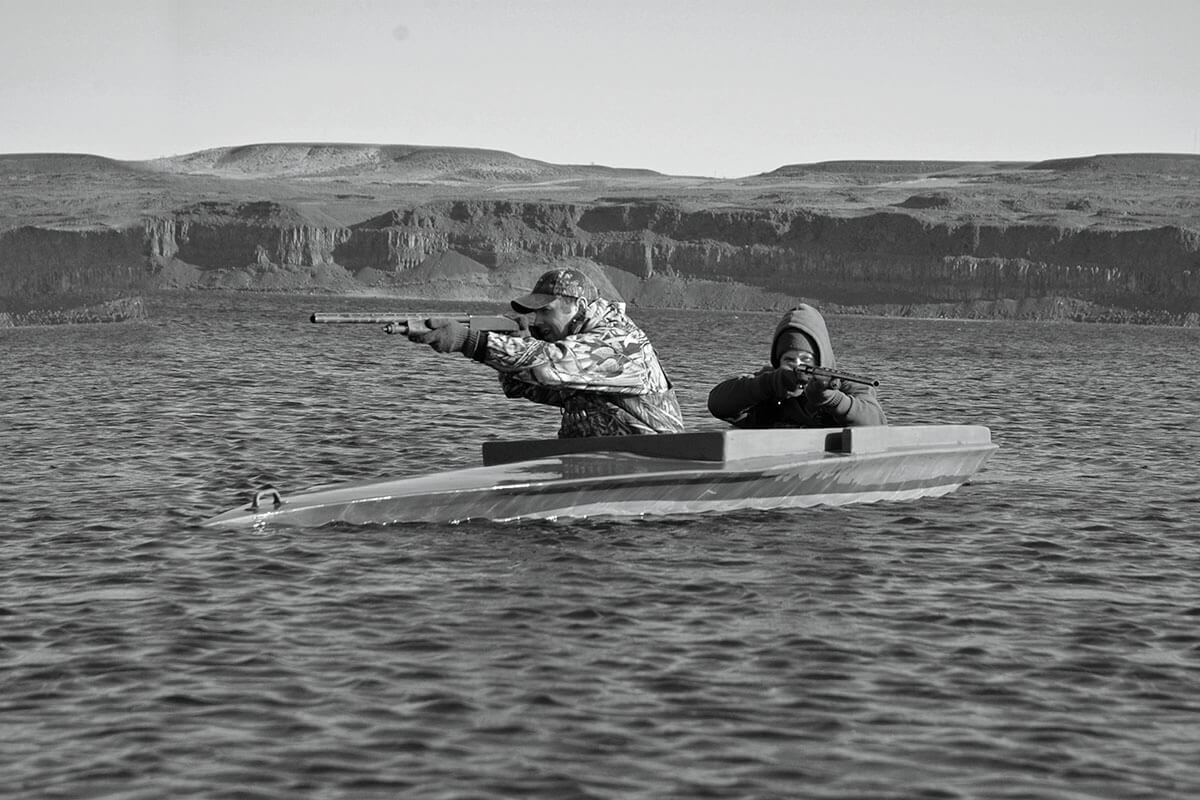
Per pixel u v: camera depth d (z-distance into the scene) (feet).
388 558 58.70
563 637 48.91
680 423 69.77
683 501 66.74
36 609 51.93
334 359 217.15
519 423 121.39
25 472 85.66
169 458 93.09
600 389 65.67
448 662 46.09
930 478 76.74
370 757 38.42
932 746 39.88
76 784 36.65
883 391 183.32
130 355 221.25
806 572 58.54
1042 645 49.55
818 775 37.78
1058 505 78.89
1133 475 94.12
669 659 46.80
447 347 61.72
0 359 207.41
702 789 36.73
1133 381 220.43
